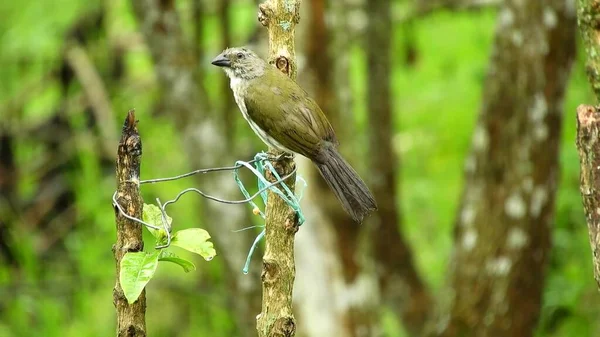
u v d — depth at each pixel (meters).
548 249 10.34
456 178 15.43
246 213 11.96
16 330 12.17
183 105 11.91
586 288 11.88
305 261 11.77
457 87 15.73
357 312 12.47
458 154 15.64
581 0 6.34
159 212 5.32
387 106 13.48
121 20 15.33
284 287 5.60
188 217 13.60
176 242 5.10
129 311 5.21
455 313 10.54
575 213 12.56
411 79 16.41
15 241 12.95
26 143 14.73
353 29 13.43
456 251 10.60
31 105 15.12
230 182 11.91
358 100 16.92
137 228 5.18
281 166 6.12
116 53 15.16
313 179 12.28
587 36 6.39
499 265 10.27
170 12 11.88
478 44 15.35
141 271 4.84
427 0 14.01
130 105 14.95
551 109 9.91
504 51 9.95
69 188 14.55
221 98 12.60
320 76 12.95
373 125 13.49
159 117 14.63
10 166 14.47
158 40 11.88
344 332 12.05
